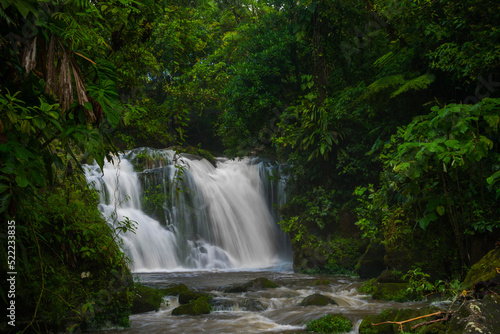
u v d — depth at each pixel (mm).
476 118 4645
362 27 12578
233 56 19844
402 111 10492
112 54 4773
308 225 14312
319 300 8273
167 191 17328
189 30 5965
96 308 6051
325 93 13422
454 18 8125
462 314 4031
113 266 6301
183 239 16766
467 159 5141
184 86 6664
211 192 18188
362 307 7977
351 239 13500
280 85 14664
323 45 13602
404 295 8383
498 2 7734
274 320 7301
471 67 7578
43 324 5164
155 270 15320
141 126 6070
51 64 2963
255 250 18234
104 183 15789
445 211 7984
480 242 7613
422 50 9641
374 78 12664
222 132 16781
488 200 7656
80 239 5879
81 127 3039
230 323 7039
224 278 12578
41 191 5363
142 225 15938
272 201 19234
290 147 16141
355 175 13750
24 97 3039
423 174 7176
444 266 8938
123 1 3895
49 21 3057
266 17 15461
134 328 6535
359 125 13164
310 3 12992
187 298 8555
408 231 8898
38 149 3227
